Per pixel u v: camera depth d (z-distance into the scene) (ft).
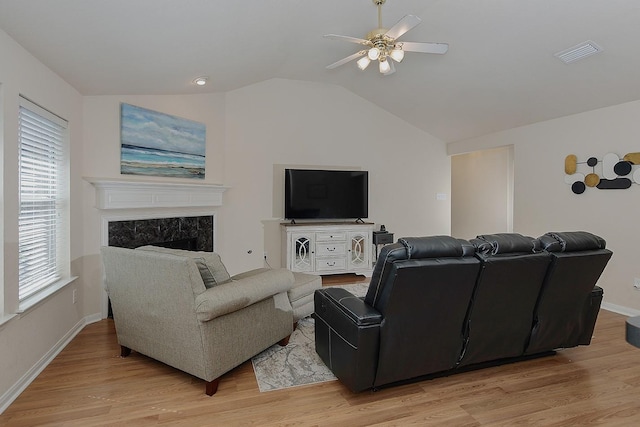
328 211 17.92
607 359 8.75
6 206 7.00
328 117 18.52
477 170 23.53
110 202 11.28
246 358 7.94
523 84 13.10
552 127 14.74
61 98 9.50
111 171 11.74
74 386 7.38
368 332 6.43
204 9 8.13
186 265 6.76
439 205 20.88
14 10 6.23
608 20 9.07
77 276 10.21
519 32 10.57
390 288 6.18
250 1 8.53
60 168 9.81
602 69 10.96
